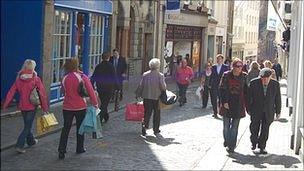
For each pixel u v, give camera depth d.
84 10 19.72
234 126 11.45
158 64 13.27
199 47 42.06
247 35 63.38
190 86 32.09
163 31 33.25
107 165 9.80
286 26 31.17
